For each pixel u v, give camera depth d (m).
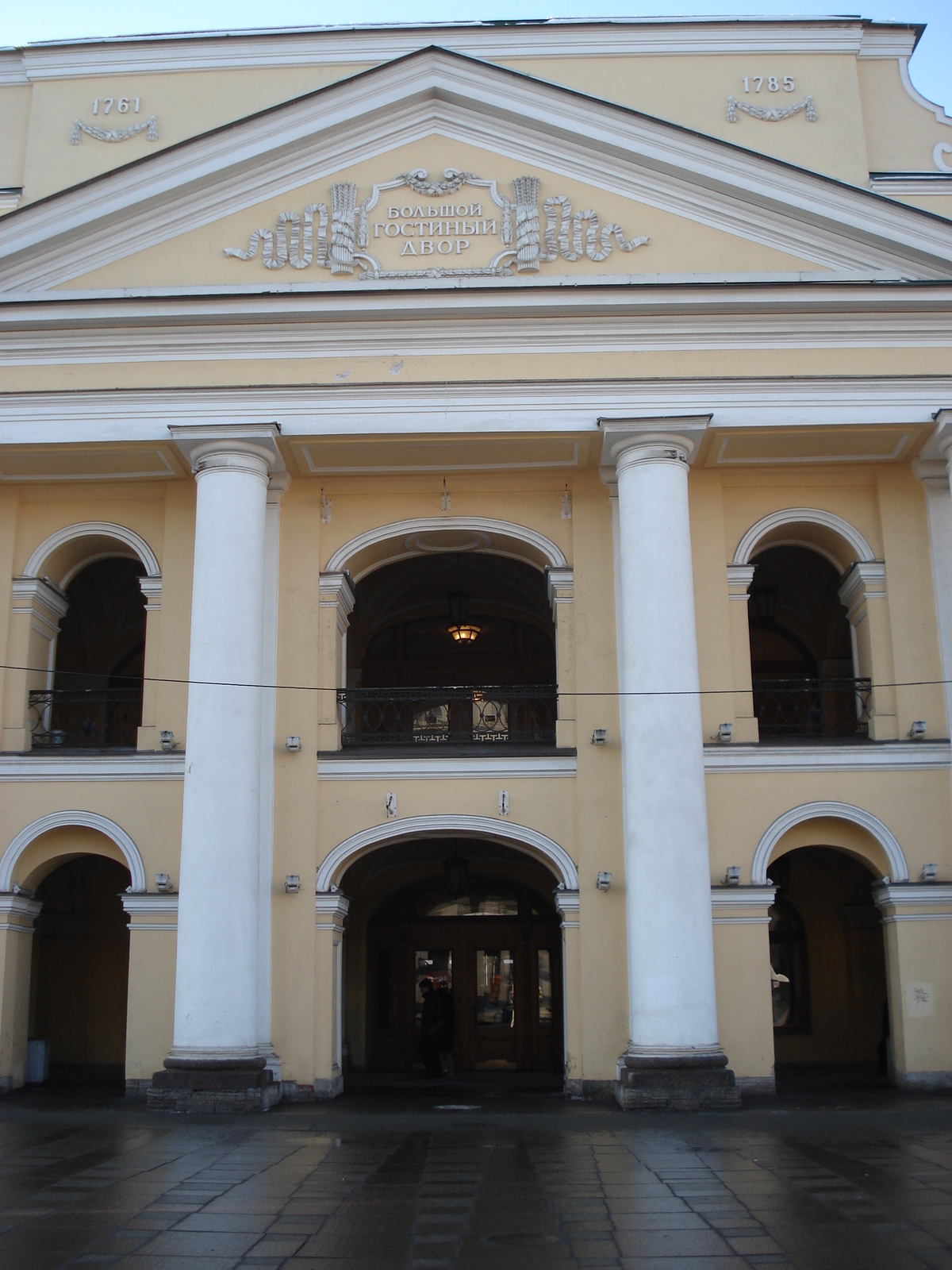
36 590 16.59
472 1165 9.88
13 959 15.58
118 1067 19.95
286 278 15.79
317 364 15.56
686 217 15.88
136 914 15.29
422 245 15.86
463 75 16.09
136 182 15.85
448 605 21.17
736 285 15.22
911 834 15.34
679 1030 13.59
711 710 15.75
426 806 15.54
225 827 14.23
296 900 15.19
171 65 17.38
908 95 17.66
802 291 15.24
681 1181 9.09
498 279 15.71
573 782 15.56
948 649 15.74
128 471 16.30
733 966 14.91
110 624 21.52
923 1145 10.73
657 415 15.25
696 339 15.52
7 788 15.81
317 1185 8.99
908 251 15.59
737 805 15.38
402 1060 20.95
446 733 16.25
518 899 21.47
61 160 17.14
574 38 17.30
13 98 17.66
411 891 21.62
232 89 17.27
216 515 15.05
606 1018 14.76
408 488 16.53
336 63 17.25
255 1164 9.91
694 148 15.77
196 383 15.52
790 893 20.67
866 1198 8.40
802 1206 8.14
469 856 20.95
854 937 20.31
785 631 22.14
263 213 16.03
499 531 16.41
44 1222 7.71
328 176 16.09
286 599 16.14
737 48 17.27
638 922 14.07
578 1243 7.22
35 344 15.66
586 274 15.71
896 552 16.23
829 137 16.97
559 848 15.35
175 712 15.92
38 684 16.61
